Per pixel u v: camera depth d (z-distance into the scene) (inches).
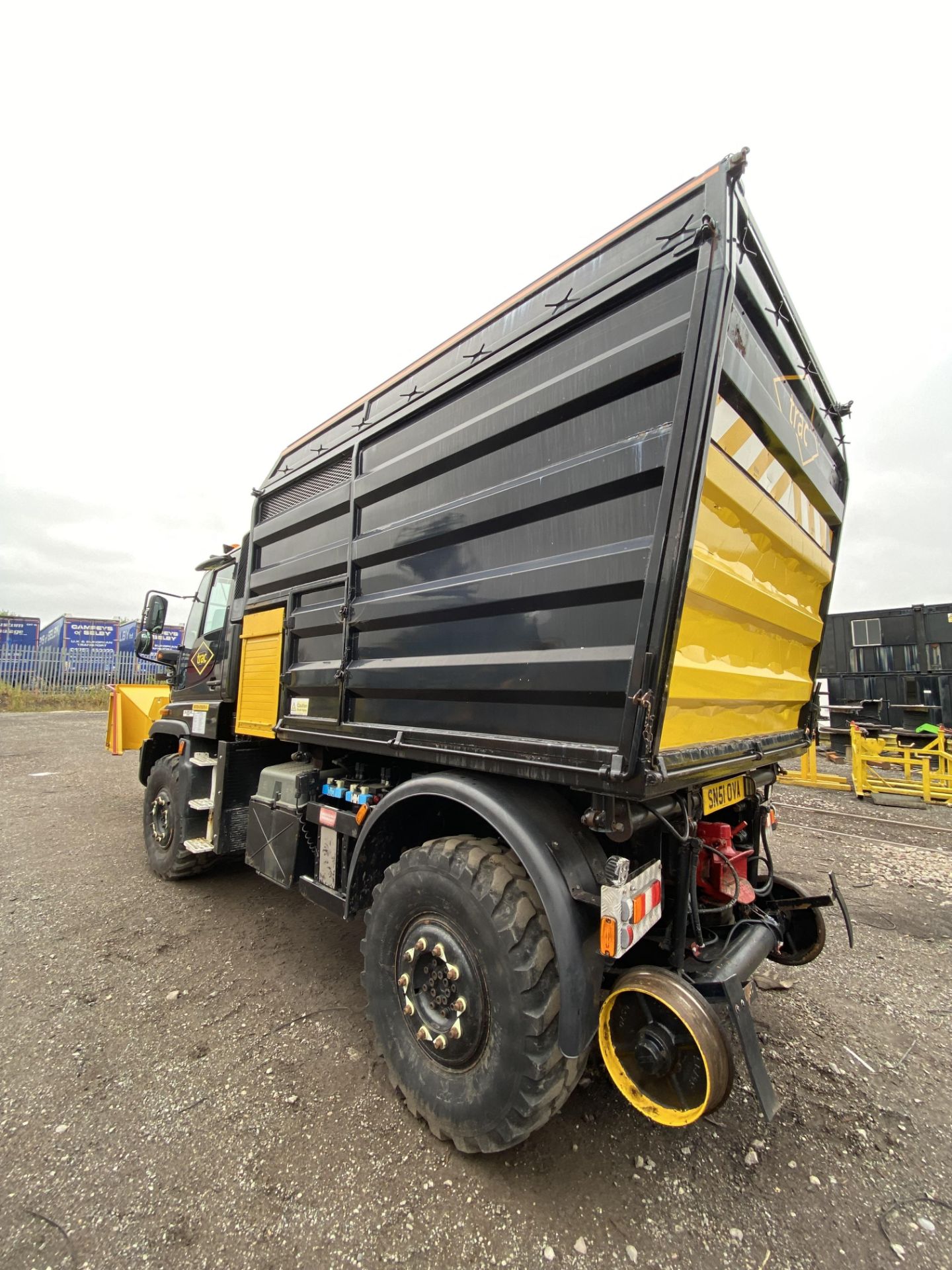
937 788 317.7
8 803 301.1
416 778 95.6
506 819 79.7
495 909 77.8
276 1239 68.2
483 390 97.5
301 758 150.7
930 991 127.7
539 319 89.0
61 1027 109.2
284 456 157.1
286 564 144.6
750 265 82.9
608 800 74.0
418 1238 68.9
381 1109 89.7
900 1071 101.1
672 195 76.8
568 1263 66.1
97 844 228.7
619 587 73.4
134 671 1048.8
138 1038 106.0
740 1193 75.9
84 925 154.9
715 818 117.0
